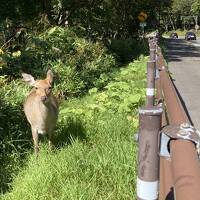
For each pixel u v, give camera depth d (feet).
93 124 26.58
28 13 63.93
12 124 25.59
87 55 58.85
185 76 65.36
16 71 39.60
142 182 8.30
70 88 41.68
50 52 47.98
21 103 27.91
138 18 135.13
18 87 31.40
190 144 8.20
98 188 17.72
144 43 118.83
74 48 57.16
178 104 14.93
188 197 6.57
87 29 85.61
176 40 250.57
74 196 16.89
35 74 41.50
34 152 23.84
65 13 79.36
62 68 44.19
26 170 21.08
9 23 55.62
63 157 20.45
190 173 7.30
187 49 157.48
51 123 23.79
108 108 32.01
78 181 18.21
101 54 64.75
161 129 8.33
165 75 26.11
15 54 42.65
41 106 23.29
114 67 67.51
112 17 100.99
